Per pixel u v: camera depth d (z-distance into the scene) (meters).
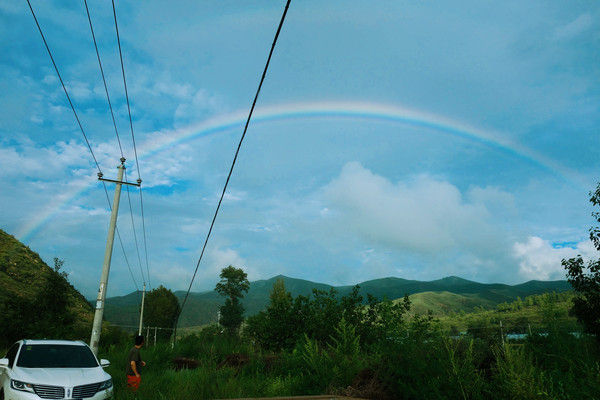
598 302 8.74
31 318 24.14
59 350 10.67
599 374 5.80
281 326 21.17
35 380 8.77
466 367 7.32
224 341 25.53
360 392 8.80
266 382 11.35
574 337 7.70
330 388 9.77
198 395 9.96
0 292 37.81
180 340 35.09
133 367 10.99
